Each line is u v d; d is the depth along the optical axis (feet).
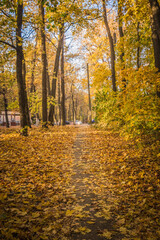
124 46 37.76
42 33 44.80
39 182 14.73
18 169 17.26
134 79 19.44
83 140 35.50
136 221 9.52
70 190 13.64
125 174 16.66
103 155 23.65
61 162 21.17
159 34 19.39
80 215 9.98
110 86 47.62
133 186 13.93
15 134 36.06
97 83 48.65
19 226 8.64
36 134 37.91
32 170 17.37
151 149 20.84
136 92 19.47
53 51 73.10
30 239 8.05
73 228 8.95
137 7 25.07
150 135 22.17
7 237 7.73
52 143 30.48
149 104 18.33
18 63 32.91
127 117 20.12
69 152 26.09
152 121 17.69
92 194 13.10
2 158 19.98
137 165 18.33
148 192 12.80
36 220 9.37
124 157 21.40
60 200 11.91
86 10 32.01
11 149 24.26
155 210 10.32
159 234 8.38
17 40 30.81
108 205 11.39
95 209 10.93
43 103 46.73
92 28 38.55
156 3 19.53
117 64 38.50
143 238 8.23
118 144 28.55
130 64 39.52
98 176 16.75
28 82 74.38
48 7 18.74
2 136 34.32
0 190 12.37
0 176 15.20
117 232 8.77
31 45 39.45
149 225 9.12
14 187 13.21
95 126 56.59
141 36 35.42
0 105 81.00
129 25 37.50
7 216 9.25
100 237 8.40
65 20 27.02
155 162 17.69
